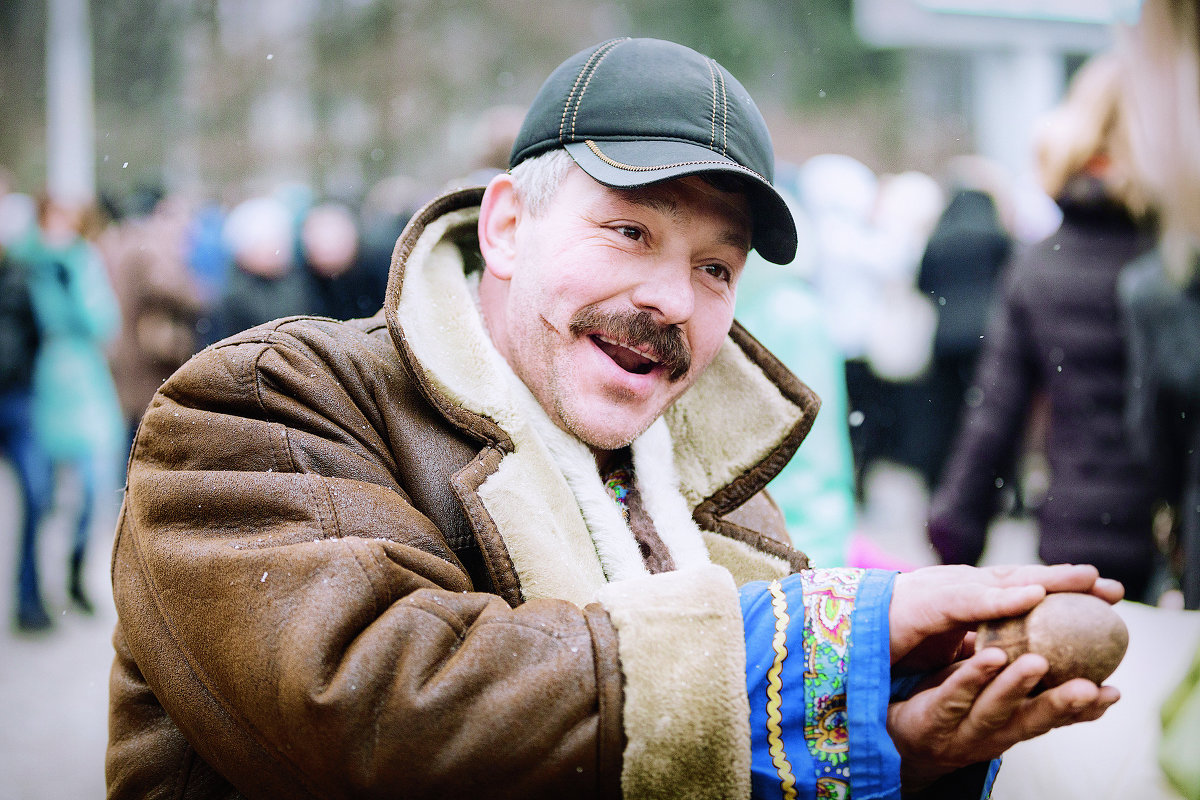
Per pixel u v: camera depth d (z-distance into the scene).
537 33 17.03
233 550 1.00
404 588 0.98
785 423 1.46
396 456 1.20
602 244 1.19
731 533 1.44
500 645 0.94
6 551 6.10
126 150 16.81
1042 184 3.31
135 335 5.96
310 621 0.93
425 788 0.90
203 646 0.99
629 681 0.92
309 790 0.97
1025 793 1.61
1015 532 5.54
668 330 1.20
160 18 17.02
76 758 3.42
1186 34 2.81
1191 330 2.70
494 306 1.34
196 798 1.13
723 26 18.86
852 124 18.86
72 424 5.01
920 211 6.24
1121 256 3.09
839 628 0.95
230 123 17.00
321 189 15.11
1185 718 1.53
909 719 0.93
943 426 5.47
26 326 5.08
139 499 1.09
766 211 1.25
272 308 5.77
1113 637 0.87
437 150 16.53
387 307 1.21
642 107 1.20
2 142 19.73
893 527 5.66
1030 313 3.21
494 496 1.16
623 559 1.24
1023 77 15.07
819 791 0.93
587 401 1.22
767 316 2.96
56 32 15.07
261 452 1.09
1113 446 3.07
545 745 0.91
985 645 0.90
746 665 0.94
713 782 0.92
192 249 6.56
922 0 14.28
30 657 4.44
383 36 16.53
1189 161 2.75
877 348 5.82
